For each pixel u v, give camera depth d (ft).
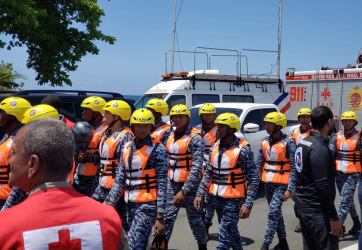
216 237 19.17
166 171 12.50
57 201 5.21
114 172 14.70
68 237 5.06
